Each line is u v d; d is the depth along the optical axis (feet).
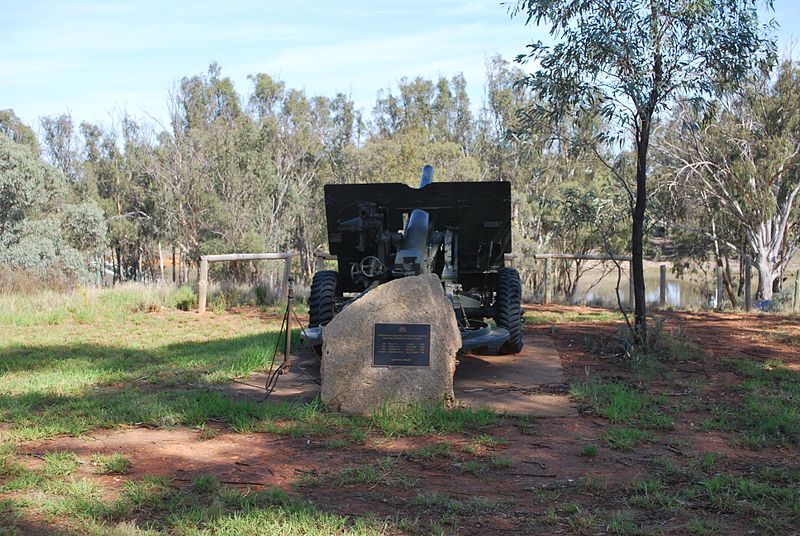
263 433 20.74
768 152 99.76
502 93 150.51
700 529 14.14
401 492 16.31
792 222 107.14
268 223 149.28
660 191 100.12
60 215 109.29
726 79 30.73
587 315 45.96
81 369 29.09
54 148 191.21
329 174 162.71
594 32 29.22
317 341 26.94
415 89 186.60
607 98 30.55
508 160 142.10
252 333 38.40
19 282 58.23
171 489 16.16
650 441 20.02
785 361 30.58
